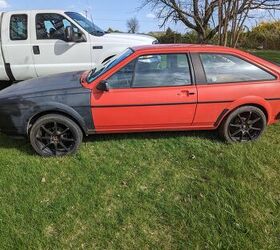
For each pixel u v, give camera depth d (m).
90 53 8.38
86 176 4.57
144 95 4.98
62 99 4.92
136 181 4.45
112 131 5.18
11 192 4.23
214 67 5.19
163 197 4.12
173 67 5.10
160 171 4.71
